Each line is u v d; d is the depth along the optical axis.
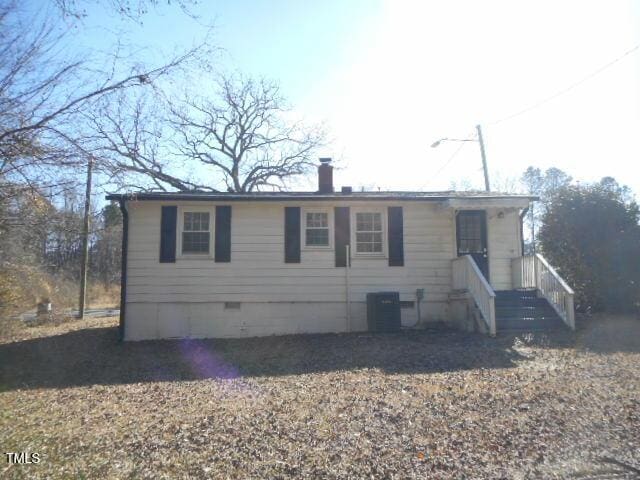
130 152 9.05
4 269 12.27
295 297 14.54
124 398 7.81
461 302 13.98
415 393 7.39
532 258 14.11
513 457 4.94
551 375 8.39
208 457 5.08
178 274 14.38
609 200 15.76
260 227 14.68
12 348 13.05
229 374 9.49
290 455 5.07
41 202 6.32
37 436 5.96
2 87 5.69
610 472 4.60
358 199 14.57
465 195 15.30
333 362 10.23
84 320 20.67
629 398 6.91
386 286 14.73
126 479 4.61
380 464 4.80
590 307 15.65
